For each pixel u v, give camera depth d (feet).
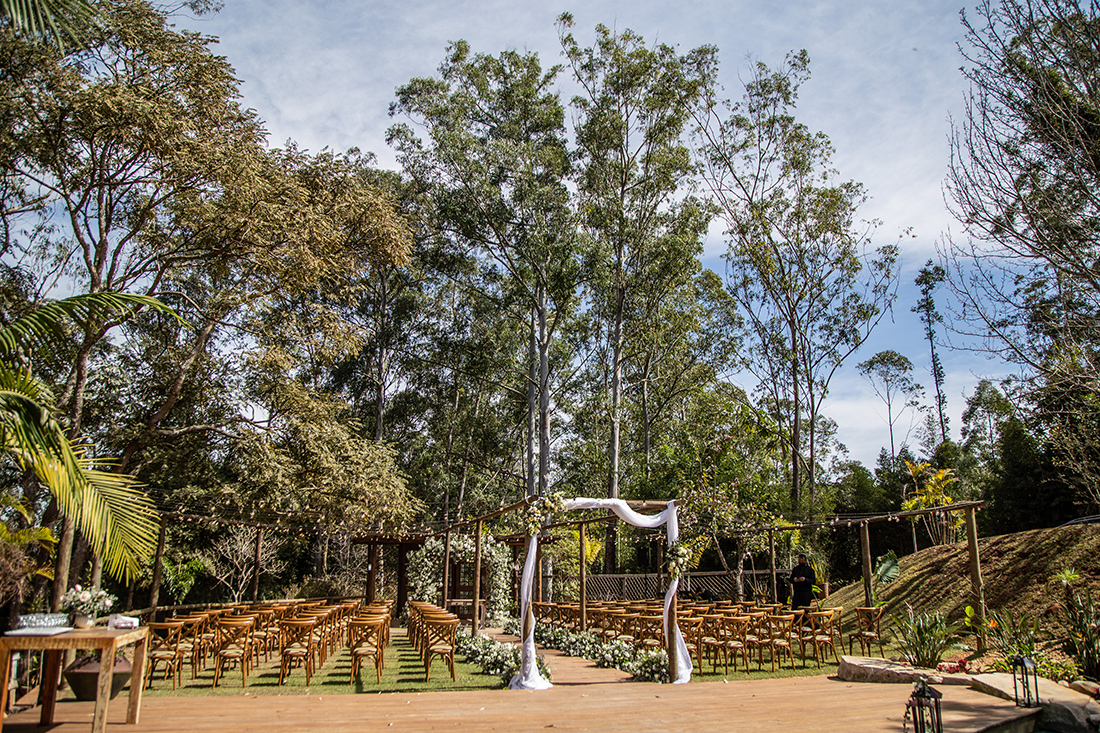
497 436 100.58
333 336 51.52
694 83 74.54
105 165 40.14
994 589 35.68
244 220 42.24
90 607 30.86
